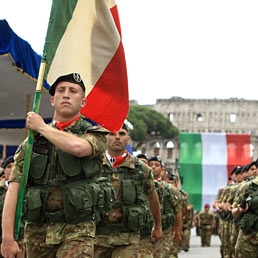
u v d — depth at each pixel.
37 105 5.03
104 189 5.64
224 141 46.47
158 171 11.22
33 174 4.99
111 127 6.52
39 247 5.08
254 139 118.75
